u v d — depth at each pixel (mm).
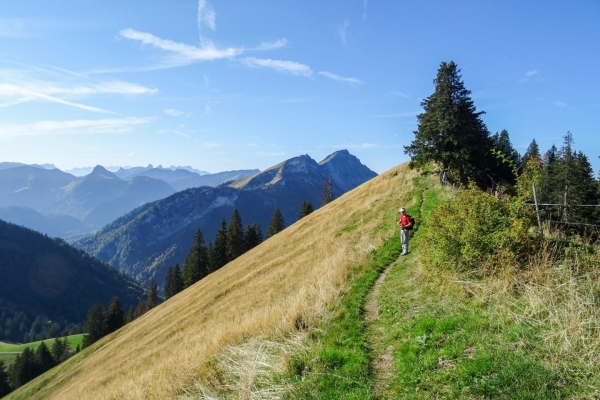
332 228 28406
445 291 9031
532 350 5855
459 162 30266
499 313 7172
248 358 8578
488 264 8867
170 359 14539
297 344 8406
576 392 4840
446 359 6250
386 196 29578
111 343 45500
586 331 5859
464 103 32188
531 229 9695
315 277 15508
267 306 14359
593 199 40375
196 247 82188
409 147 34031
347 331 8508
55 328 162625
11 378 91750
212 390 7895
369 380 6375
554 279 7434
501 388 5203
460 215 10008
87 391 23547
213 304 26766
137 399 10438
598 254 7703
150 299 100500
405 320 8438
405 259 13773
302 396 6309
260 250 41625
